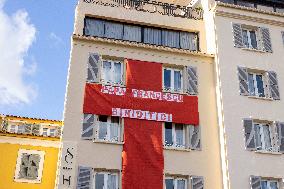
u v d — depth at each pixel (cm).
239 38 2061
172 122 1808
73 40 1894
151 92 1841
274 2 2389
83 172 1583
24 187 2050
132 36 2066
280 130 1842
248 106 1873
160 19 2145
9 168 2070
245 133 1791
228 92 1884
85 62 1850
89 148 1645
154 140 1725
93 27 2027
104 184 1616
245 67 1980
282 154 1784
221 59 1972
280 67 2042
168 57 1972
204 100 1895
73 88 1766
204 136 1800
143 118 1767
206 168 1722
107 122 1761
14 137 2133
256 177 1689
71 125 1675
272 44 2109
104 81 1847
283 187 1712
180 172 1688
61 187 1536
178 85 1944
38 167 2109
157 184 1633
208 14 2183
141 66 1898
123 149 1675
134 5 2253
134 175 1627
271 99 1919
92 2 2089
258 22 2158
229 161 1708
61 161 1585
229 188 1650
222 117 1808
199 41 2142
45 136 2158
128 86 1828
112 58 1909
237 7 2142
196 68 1970
